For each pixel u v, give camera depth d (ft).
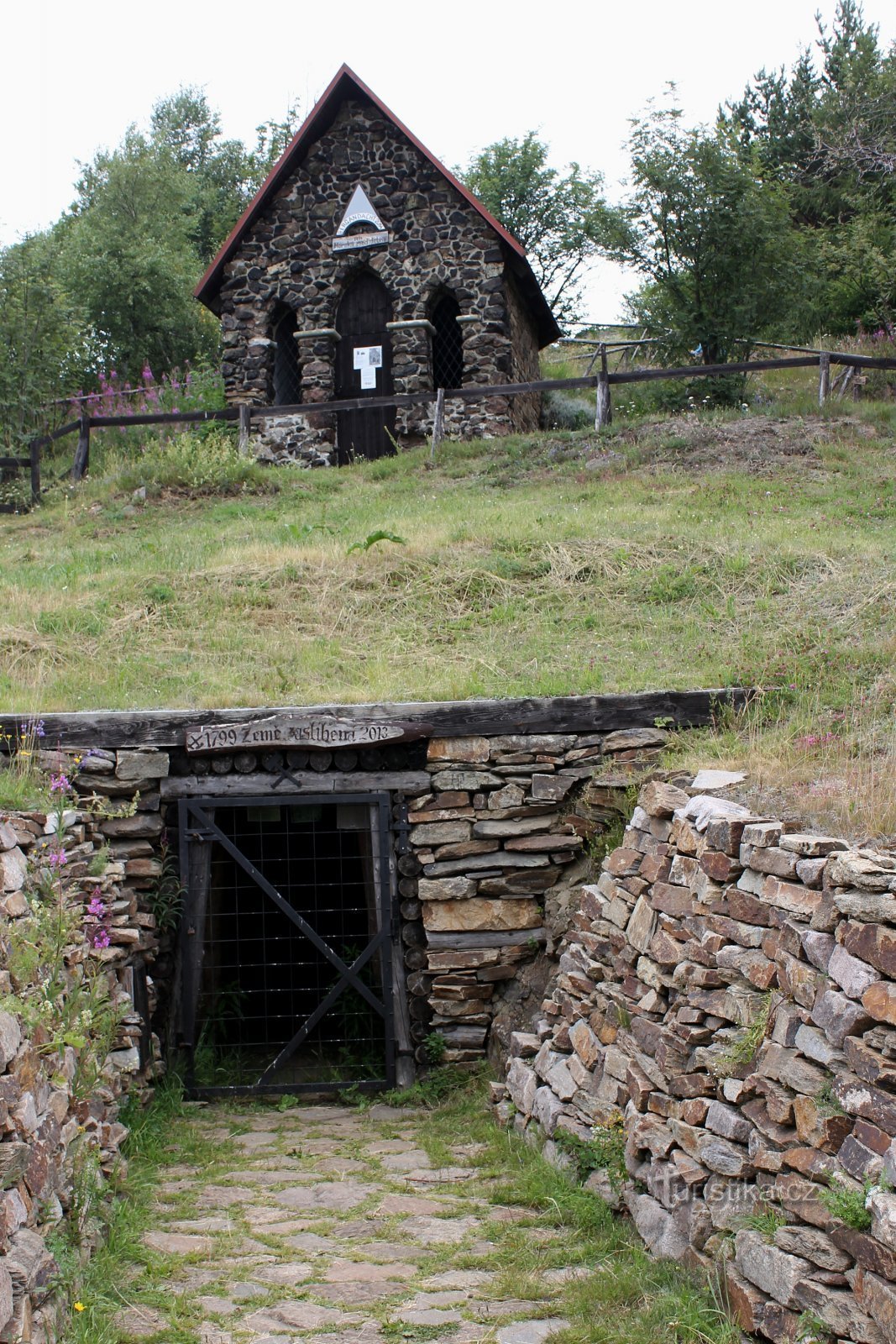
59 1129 17.04
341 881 29.86
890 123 96.63
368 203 70.38
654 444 58.75
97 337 102.99
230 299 72.49
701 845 18.85
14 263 79.87
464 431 69.41
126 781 27.30
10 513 62.44
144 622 37.65
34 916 19.15
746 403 74.28
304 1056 29.63
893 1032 13.33
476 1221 19.29
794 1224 14.11
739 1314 14.42
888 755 22.18
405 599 38.40
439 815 27.58
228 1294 16.75
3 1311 12.62
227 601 39.14
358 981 27.45
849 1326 12.63
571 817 27.30
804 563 38.04
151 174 117.91
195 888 27.66
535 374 85.46
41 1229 15.15
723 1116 16.07
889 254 92.63
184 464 60.95
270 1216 19.70
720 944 17.65
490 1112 25.12
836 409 62.13
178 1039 27.25
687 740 27.35
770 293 76.23
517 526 44.19
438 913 27.32
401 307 70.54
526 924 27.35
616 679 30.27
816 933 15.08
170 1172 22.04
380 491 57.57
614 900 22.39
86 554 47.26
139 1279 17.13
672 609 36.24
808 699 27.84
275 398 73.82
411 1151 23.26
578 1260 17.58
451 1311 16.05
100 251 104.47
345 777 27.78
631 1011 20.11
